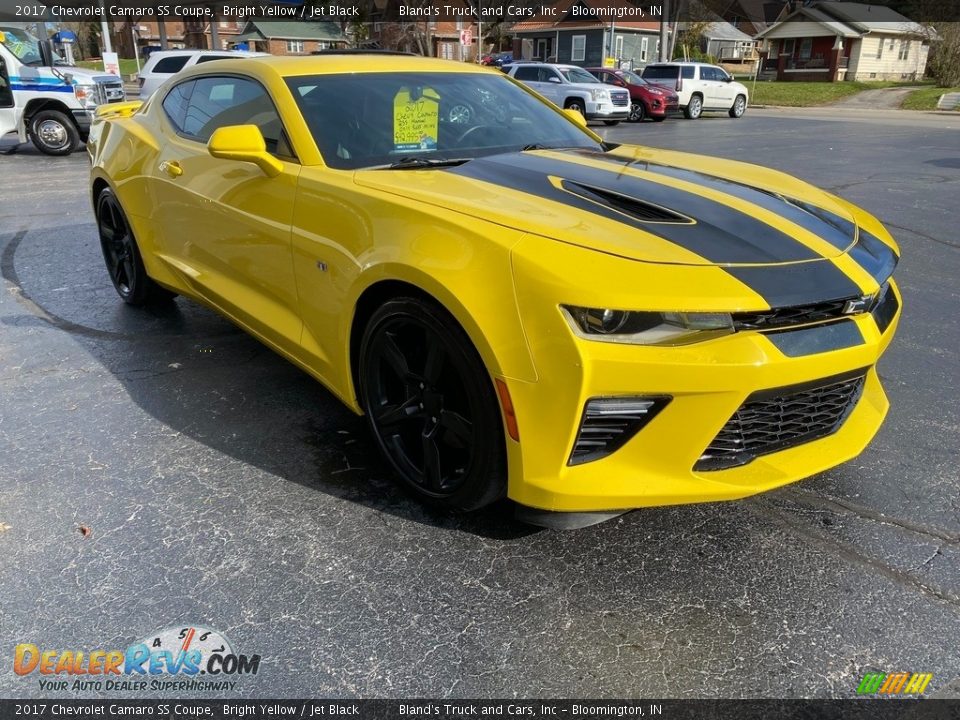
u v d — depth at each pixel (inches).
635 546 96.9
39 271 220.1
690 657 79.4
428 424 99.5
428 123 128.0
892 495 108.1
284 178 117.0
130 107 195.8
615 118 812.6
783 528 100.7
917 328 174.9
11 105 487.8
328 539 97.7
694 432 82.9
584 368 79.0
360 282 100.7
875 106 1182.9
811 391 88.9
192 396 138.9
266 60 138.2
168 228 154.8
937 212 307.9
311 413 132.7
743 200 103.3
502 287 83.5
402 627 83.1
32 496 106.2
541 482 85.0
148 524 100.3
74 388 141.6
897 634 82.3
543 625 83.6
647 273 80.8
